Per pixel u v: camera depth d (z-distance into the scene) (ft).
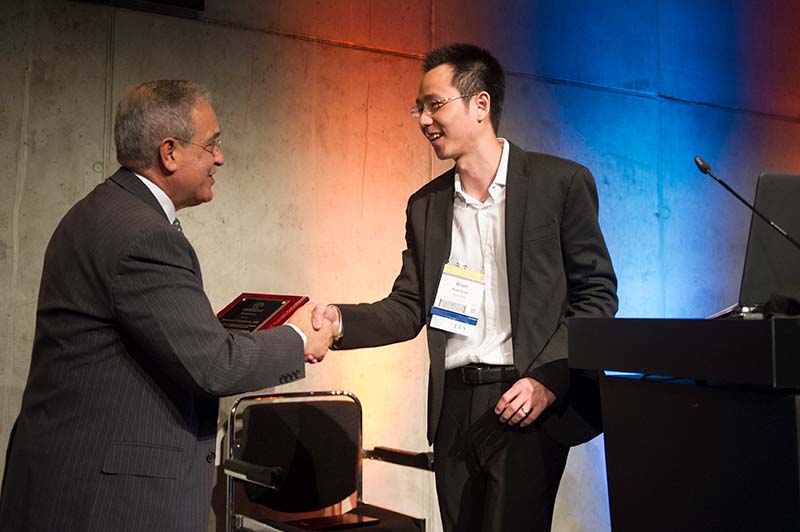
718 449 5.07
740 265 14.69
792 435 4.61
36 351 6.43
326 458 10.51
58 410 6.12
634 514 5.71
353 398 10.93
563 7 13.47
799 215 5.96
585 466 13.23
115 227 6.17
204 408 6.55
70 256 6.28
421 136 12.28
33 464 6.06
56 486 5.96
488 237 7.97
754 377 4.60
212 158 6.86
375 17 12.03
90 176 10.15
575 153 13.35
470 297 7.89
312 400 10.87
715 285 14.39
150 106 6.58
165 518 6.07
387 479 11.78
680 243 14.15
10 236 9.77
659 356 5.26
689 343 5.04
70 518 5.90
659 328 5.27
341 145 11.67
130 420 6.10
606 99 13.69
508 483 7.49
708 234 14.42
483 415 7.68
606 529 13.29
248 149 11.05
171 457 6.18
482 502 7.76
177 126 6.59
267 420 10.25
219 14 10.96
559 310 7.63
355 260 11.68
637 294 13.66
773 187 5.98
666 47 14.34
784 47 15.52
